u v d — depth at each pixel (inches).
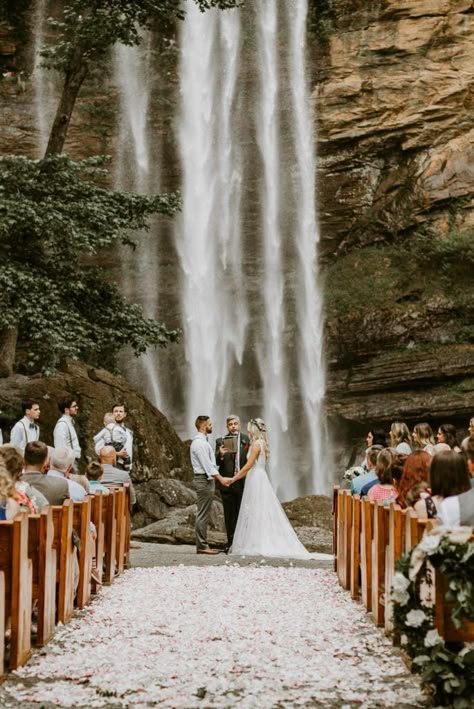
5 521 283.0
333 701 251.6
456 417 1194.0
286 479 1290.6
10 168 884.6
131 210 937.5
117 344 949.2
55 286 871.7
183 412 1331.2
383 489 425.4
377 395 1236.5
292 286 1354.6
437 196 1288.1
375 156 1349.7
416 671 251.8
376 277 1288.1
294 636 337.7
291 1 1395.2
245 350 1352.1
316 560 590.6
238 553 620.4
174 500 853.8
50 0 1342.3
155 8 963.3
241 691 263.1
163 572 519.2
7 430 935.7
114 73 1382.9
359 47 1353.3
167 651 310.2
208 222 1396.4
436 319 1230.3
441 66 1322.6
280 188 1386.6
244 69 1408.7
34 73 1334.9
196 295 1373.0
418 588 251.8
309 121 1375.5
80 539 393.7
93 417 959.0
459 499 267.6
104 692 258.4
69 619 364.8
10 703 246.2
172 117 1406.3
